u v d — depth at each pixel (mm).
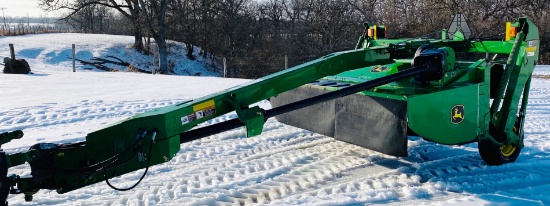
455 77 4770
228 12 41125
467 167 5250
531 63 5305
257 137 6543
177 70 37438
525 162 5457
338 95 4230
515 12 34344
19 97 9891
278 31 43875
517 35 5145
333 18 40719
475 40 5766
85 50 35156
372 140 4883
